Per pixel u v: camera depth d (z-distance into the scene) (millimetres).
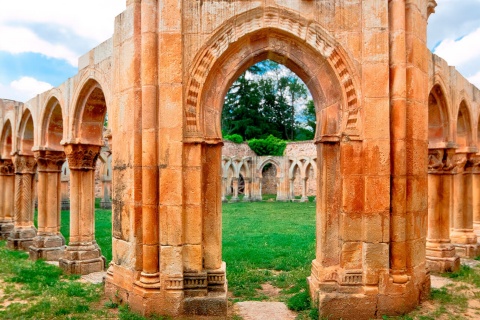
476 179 15391
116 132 8234
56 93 12188
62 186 29453
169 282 7227
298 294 8383
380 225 7281
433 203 11352
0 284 9867
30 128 15359
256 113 54406
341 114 7551
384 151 7281
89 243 11398
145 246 7344
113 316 7336
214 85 7703
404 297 7324
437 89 10773
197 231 7430
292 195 36688
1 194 17609
